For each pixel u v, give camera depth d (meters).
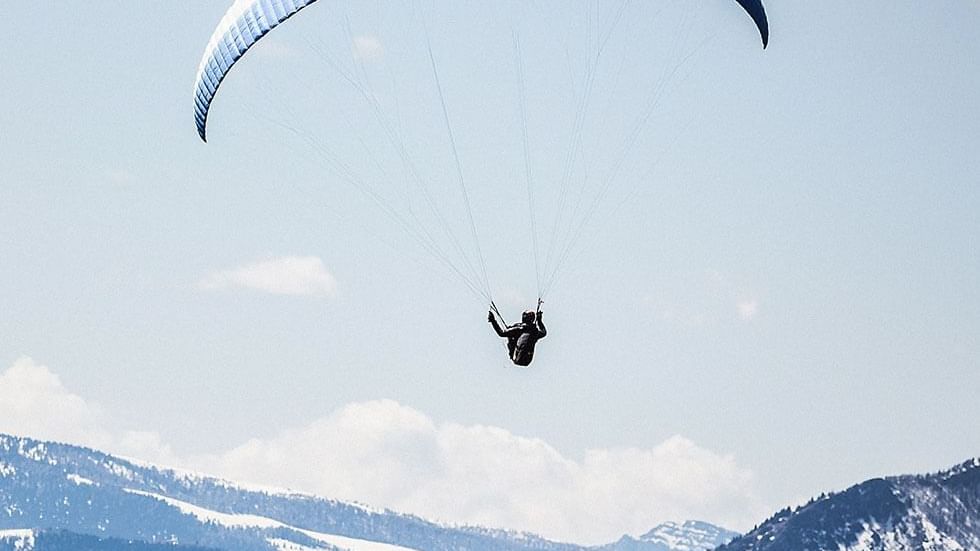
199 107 78.00
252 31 74.38
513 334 70.25
